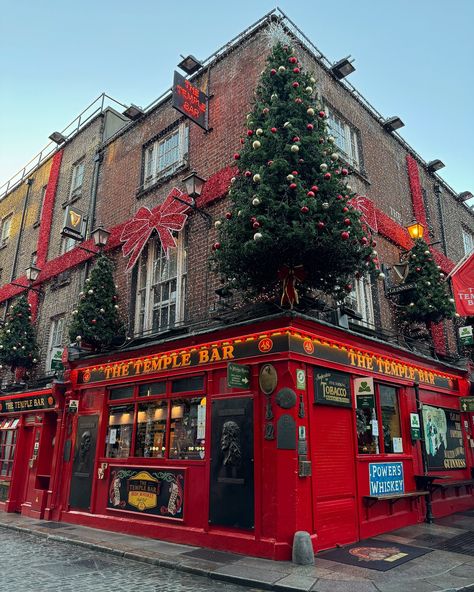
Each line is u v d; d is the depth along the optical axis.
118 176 14.55
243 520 7.23
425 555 6.87
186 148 12.57
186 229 11.53
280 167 7.69
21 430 13.38
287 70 8.84
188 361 8.84
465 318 13.14
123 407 10.25
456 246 17.19
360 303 11.43
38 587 5.70
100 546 7.91
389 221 12.98
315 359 7.83
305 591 5.34
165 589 5.61
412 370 10.59
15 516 11.89
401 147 15.41
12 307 15.27
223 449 7.68
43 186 18.86
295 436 7.06
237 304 9.38
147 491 8.96
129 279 12.58
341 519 7.59
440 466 10.74
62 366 12.50
